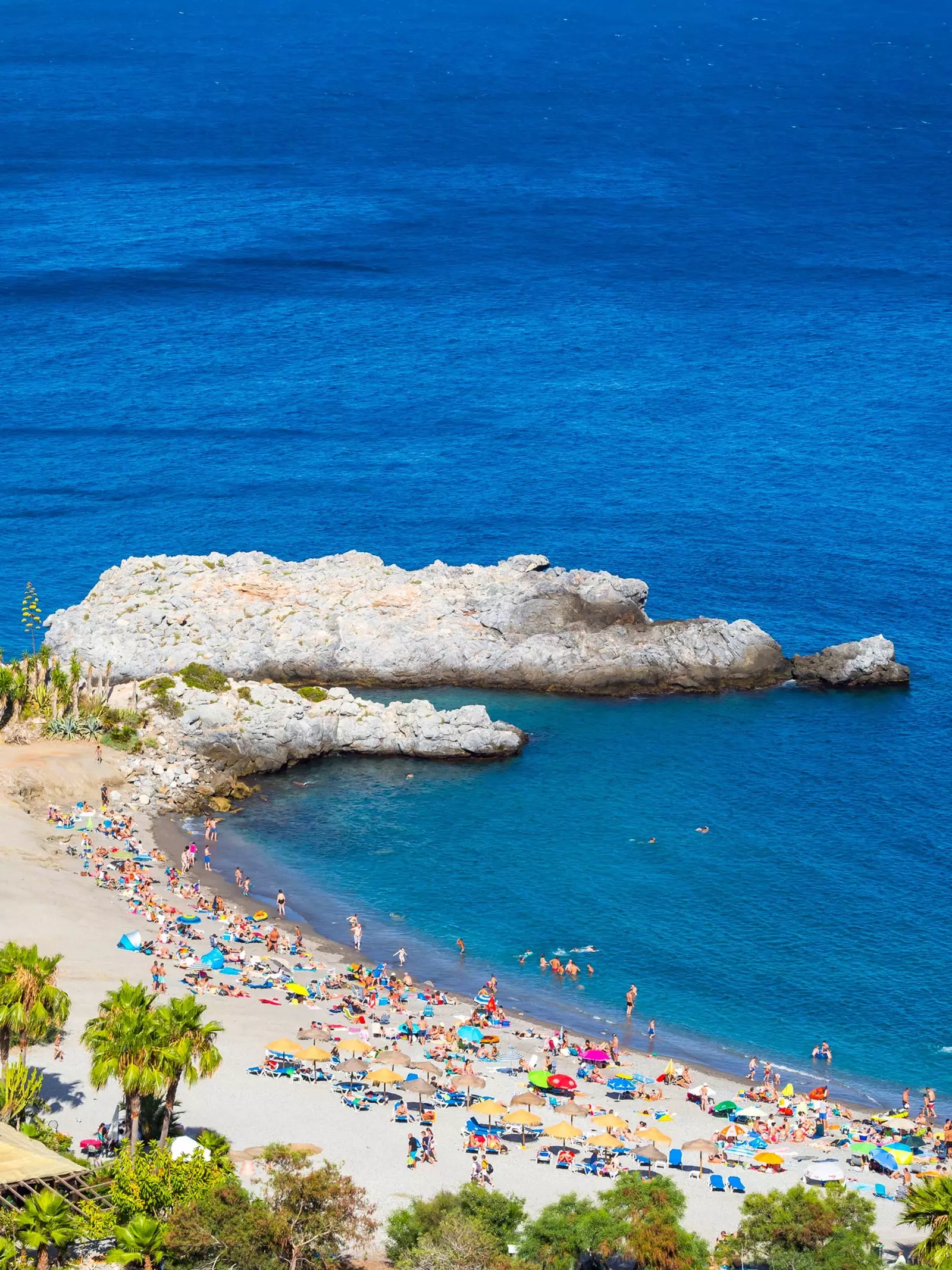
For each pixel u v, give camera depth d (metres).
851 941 112.38
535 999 104.81
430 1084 85.56
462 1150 81.06
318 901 117.69
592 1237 68.06
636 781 137.25
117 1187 68.94
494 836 128.00
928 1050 99.94
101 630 152.12
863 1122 90.00
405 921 115.25
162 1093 77.94
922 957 110.38
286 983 102.94
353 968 106.06
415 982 106.44
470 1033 95.81
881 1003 104.75
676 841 127.06
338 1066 88.38
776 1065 97.81
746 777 138.12
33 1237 64.31
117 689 142.88
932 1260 67.06
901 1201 77.06
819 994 105.69
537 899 118.25
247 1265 65.44
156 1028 71.50
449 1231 67.06
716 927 114.25
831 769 139.75
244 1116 82.56
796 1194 72.00
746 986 106.81
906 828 129.50
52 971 77.62
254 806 133.00
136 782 132.50
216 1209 66.62
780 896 118.44
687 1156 83.00
